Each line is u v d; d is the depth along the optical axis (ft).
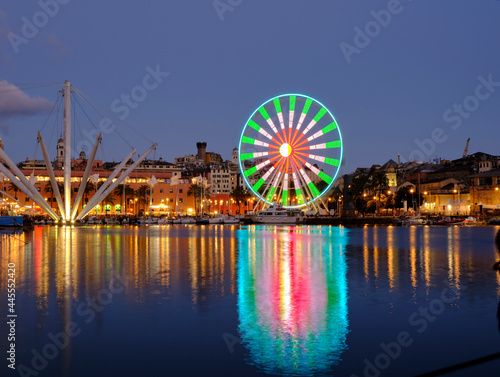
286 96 364.58
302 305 72.18
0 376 44.34
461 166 568.82
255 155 375.45
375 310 68.95
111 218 485.97
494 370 45.03
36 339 55.26
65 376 44.39
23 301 74.79
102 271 108.06
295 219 469.16
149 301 74.79
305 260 132.26
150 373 44.98
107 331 58.08
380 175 555.69
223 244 193.16
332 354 50.11
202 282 92.73
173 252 156.15
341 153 357.61
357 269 112.57
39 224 450.30
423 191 575.38
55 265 119.14
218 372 45.21
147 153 350.02
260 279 96.68
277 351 51.11
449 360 48.39
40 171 614.34
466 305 72.38
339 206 621.31
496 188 450.30
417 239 229.45
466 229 349.61
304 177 369.50
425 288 86.89
